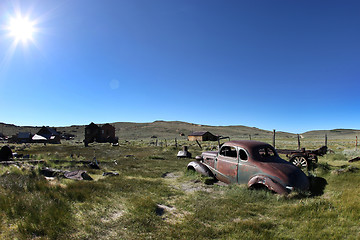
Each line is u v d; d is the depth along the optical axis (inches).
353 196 201.9
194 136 3115.2
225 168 292.4
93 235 145.6
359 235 138.5
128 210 194.1
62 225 156.3
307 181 241.8
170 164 531.8
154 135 4426.7
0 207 176.4
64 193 228.1
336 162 433.1
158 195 251.0
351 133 5999.0
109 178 344.2
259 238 142.3
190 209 203.5
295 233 148.2
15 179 267.9
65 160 534.9
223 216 182.1
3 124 5236.2
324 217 169.3
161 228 159.6
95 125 2524.6
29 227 146.5
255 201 219.0
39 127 5797.2
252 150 263.1
